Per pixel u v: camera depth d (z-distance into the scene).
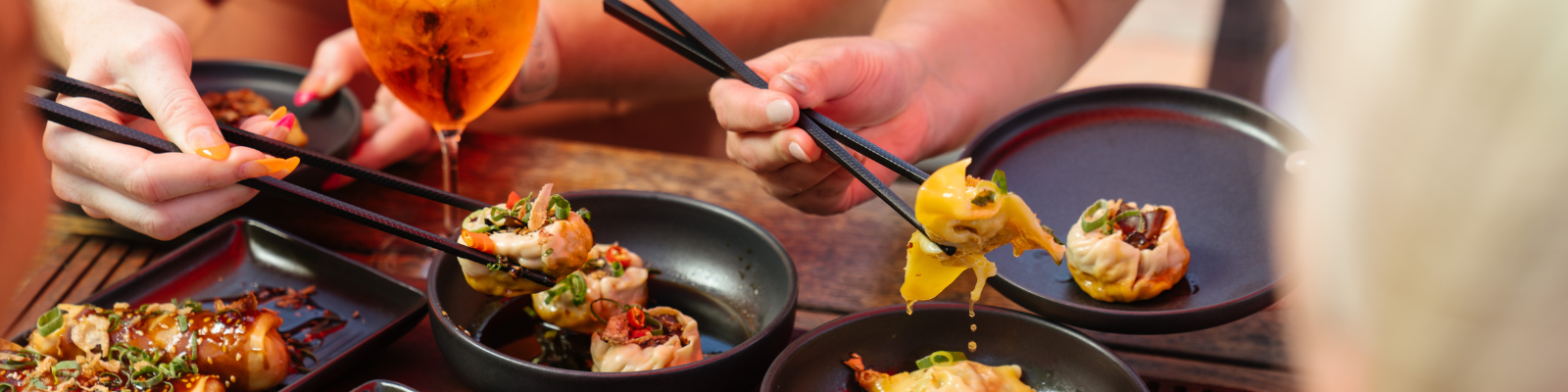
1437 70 0.35
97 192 0.68
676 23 0.73
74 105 0.70
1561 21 0.32
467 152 0.95
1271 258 0.76
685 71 1.21
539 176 0.92
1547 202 0.34
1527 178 0.34
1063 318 0.70
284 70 0.98
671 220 0.80
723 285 0.78
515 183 0.91
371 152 0.91
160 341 0.69
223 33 1.28
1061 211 0.81
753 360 0.67
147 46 0.69
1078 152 0.85
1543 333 0.36
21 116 0.41
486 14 0.71
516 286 0.69
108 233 0.83
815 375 0.68
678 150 1.33
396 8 0.69
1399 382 0.41
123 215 0.67
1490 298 0.37
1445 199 0.36
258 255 0.80
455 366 0.68
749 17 1.15
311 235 0.85
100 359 0.69
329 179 0.89
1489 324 0.37
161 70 0.69
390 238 0.85
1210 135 0.85
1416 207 0.37
